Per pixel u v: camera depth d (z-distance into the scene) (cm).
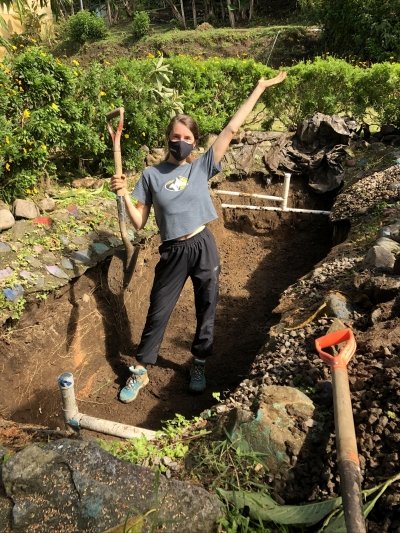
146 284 508
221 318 527
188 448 248
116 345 461
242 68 791
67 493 190
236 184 740
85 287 429
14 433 267
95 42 2127
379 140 812
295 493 217
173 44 1975
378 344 276
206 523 190
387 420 225
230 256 672
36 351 379
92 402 409
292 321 352
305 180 733
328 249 665
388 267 363
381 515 194
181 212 340
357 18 1456
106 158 616
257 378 299
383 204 543
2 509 189
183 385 425
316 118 742
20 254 399
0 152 460
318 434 233
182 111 691
